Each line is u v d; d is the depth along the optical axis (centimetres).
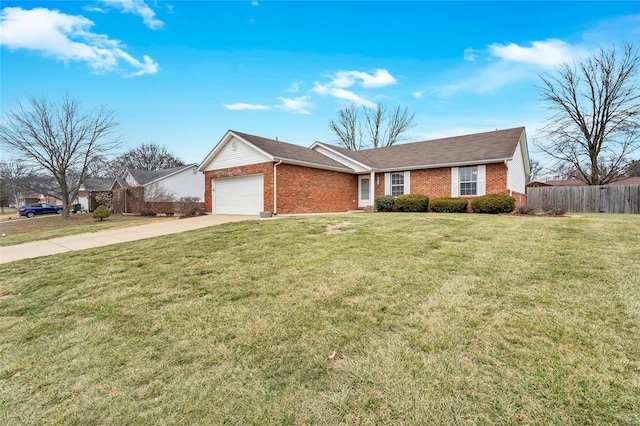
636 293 338
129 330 312
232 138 1493
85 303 389
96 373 243
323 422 181
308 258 528
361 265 473
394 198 1525
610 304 314
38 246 867
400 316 305
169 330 306
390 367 227
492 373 216
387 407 190
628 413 177
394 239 643
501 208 1203
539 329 271
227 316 327
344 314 315
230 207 1532
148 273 502
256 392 210
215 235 792
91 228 1247
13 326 336
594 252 499
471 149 1498
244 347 266
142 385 225
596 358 227
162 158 4878
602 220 868
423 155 1639
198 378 229
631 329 266
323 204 1559
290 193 1383
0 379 242
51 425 193
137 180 2797
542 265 441
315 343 266
